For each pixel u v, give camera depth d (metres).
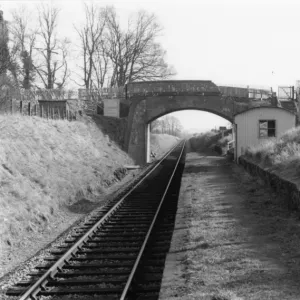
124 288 8.19
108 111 41.19
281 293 6.89
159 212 16.77
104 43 58.09
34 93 40.72
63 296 8.44
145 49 58.78
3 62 33.88
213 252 9.47
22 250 12.08
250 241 10.16
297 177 13.77
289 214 12.61
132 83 40.84
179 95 37.94
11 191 14.93
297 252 9.05
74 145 27.47
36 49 52.25
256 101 38.16
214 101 37.50
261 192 16.89
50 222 15.29
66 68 56.19
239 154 31.14
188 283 7.70
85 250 11.59
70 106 35.34
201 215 13.49
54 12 54.78
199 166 31.45
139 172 31.92
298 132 23.61
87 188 21.34
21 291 8.67
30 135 22.78
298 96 39.03
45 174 18.94
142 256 10.78
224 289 7.23
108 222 15.23
